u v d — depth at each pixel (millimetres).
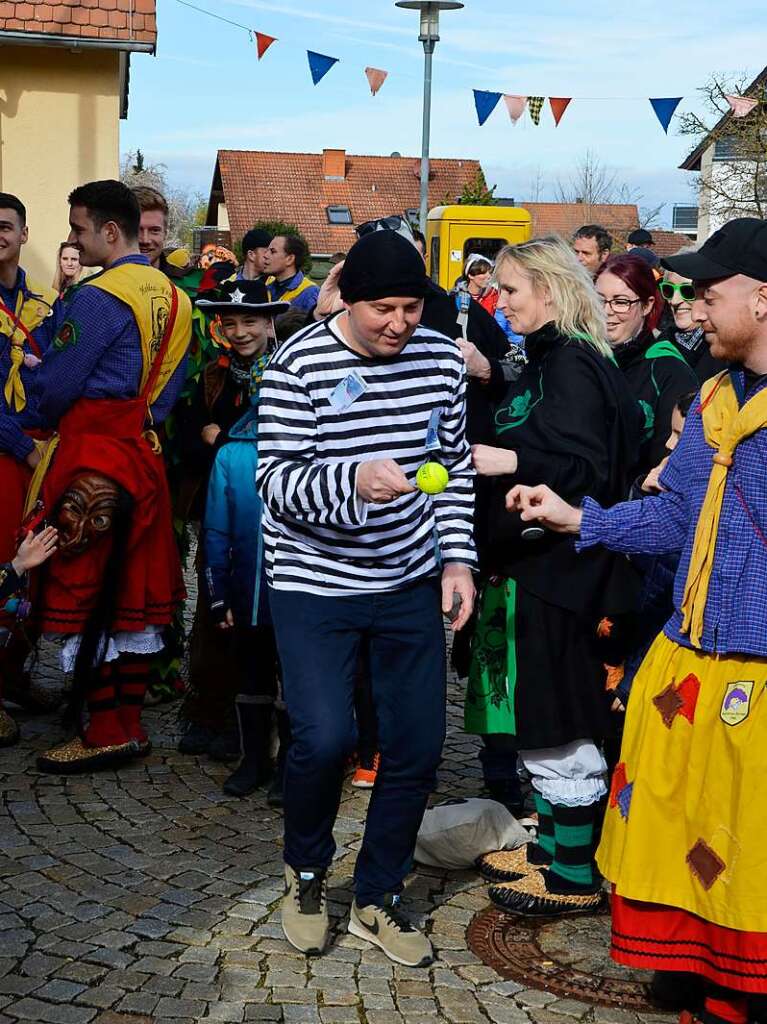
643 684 3055
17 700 5520
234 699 5035
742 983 2822
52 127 10836
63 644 4801
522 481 3547
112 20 10555
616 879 2967
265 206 42938
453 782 4852
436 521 3514
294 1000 3207
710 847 2824
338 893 3836
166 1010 3139
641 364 4188
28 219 10922
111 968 3340
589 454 3531
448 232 18875
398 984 3314
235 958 3414
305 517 3213
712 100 20797
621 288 4176
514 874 3850
